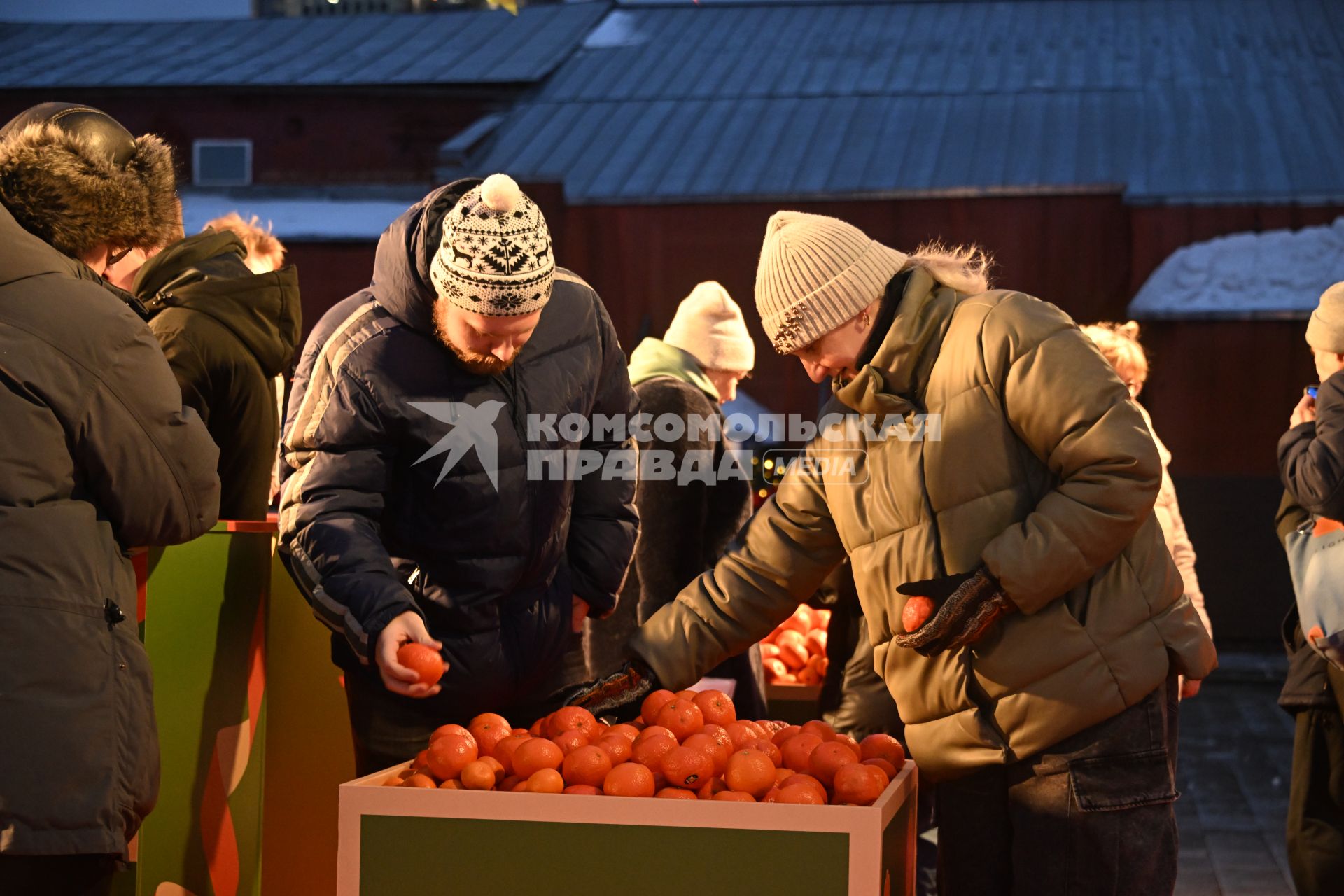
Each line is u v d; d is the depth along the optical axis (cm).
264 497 313
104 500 216
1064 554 221
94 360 212
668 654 262
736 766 218
